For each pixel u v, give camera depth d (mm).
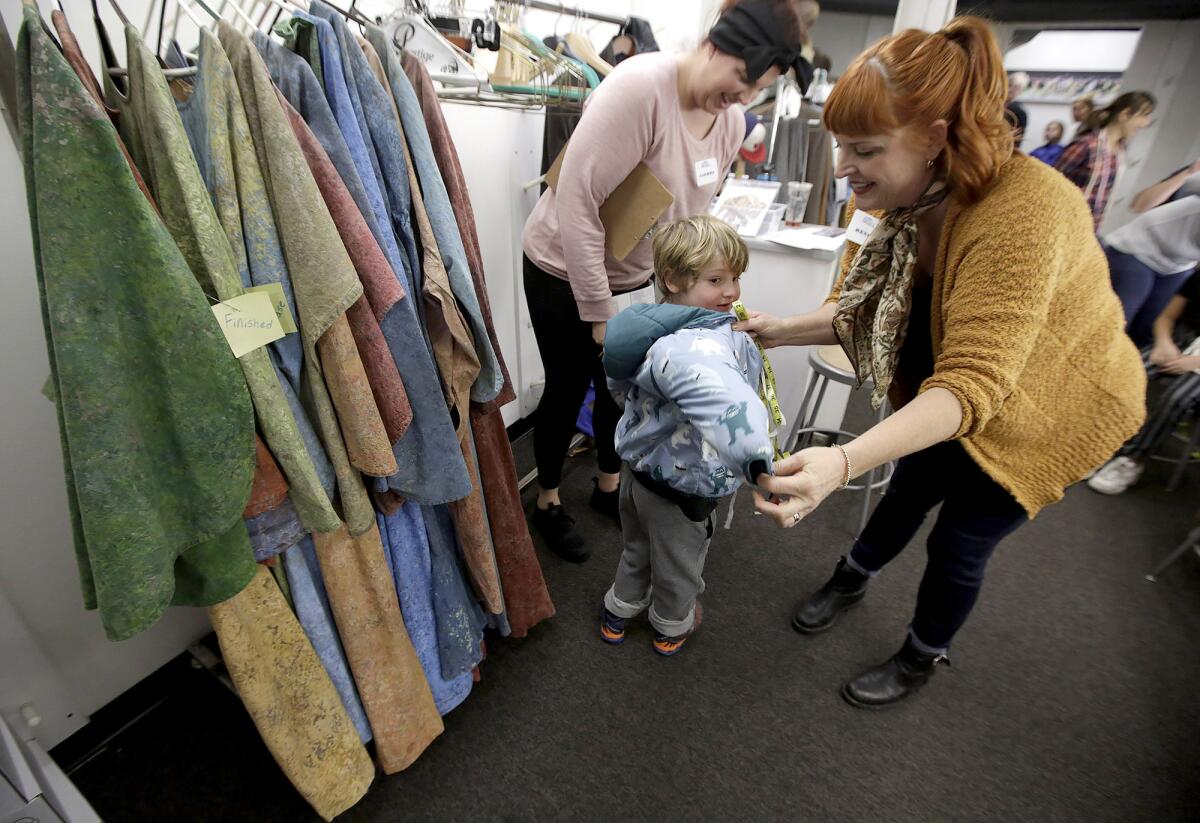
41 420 951
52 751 1126
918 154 750
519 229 1970
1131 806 1143
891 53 700
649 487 1143
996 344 675
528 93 1360
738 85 1110
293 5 723
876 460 680
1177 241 1920
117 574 612
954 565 1115
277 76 676
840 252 2111
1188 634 1546
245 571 745
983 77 682
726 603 1607
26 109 502
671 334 923
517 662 1412
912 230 876
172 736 1218
